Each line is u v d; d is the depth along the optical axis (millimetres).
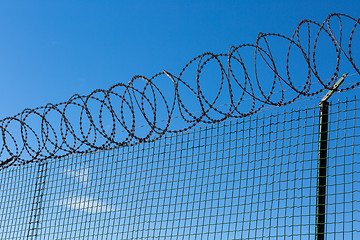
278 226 5754
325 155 5660
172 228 6785
